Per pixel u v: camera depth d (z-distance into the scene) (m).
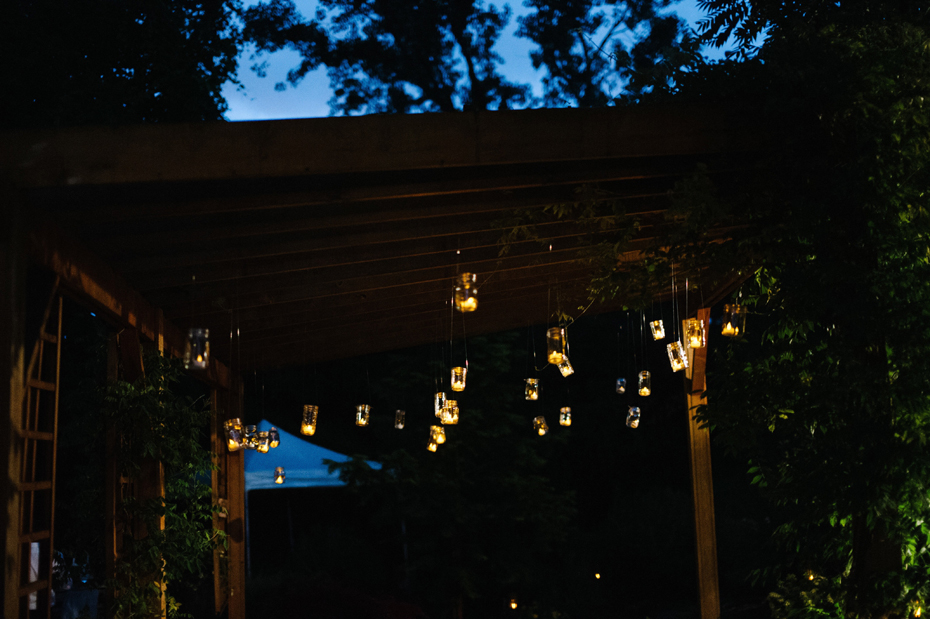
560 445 13.55
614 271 4.64
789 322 4.25
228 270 4.98
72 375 7.32
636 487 13.68
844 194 3.89
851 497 3.87
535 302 7.67
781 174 4.12
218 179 3.30
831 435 4.07
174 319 6.16
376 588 11.15
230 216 4.15
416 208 4.36
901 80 3.83
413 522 11.10
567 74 15.98
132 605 4.87
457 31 16.25
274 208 4.11
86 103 7.59
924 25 4.56
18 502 3.05
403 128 3.38
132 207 3.52
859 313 3.89
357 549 11.80
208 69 9.36
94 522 7.04
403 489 10.86
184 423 5.53
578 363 14.13
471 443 11.02
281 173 3.22
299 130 3.26
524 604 11.16
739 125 3.90
